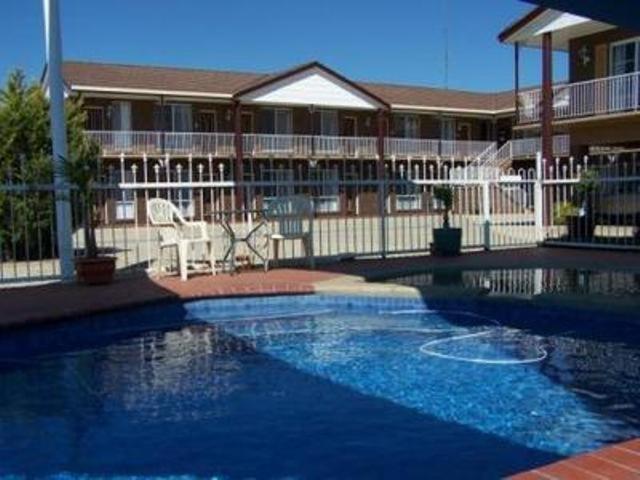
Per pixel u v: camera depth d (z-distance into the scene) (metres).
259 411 5.00
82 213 10.26
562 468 3.07
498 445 4.29
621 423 4.63
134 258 14.16
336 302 9.00
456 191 16.02
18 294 8.83
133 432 4.62
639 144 22.45
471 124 43.06
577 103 21.50
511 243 14.65
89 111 32.78
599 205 14.68
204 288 9.00
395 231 15.97
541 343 6.89
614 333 7.22
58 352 6.94
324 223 23.25
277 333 7.65
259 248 13.30
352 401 5.20
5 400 5.39
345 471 3.95
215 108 35.44
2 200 12.93
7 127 15.85
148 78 34.97
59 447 4.38
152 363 6.44
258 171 35.19
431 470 3.94
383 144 37.09
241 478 3.88
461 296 8.41
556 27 21.41
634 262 11.38
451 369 6.02
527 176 15.79
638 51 21.64
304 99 35.78
